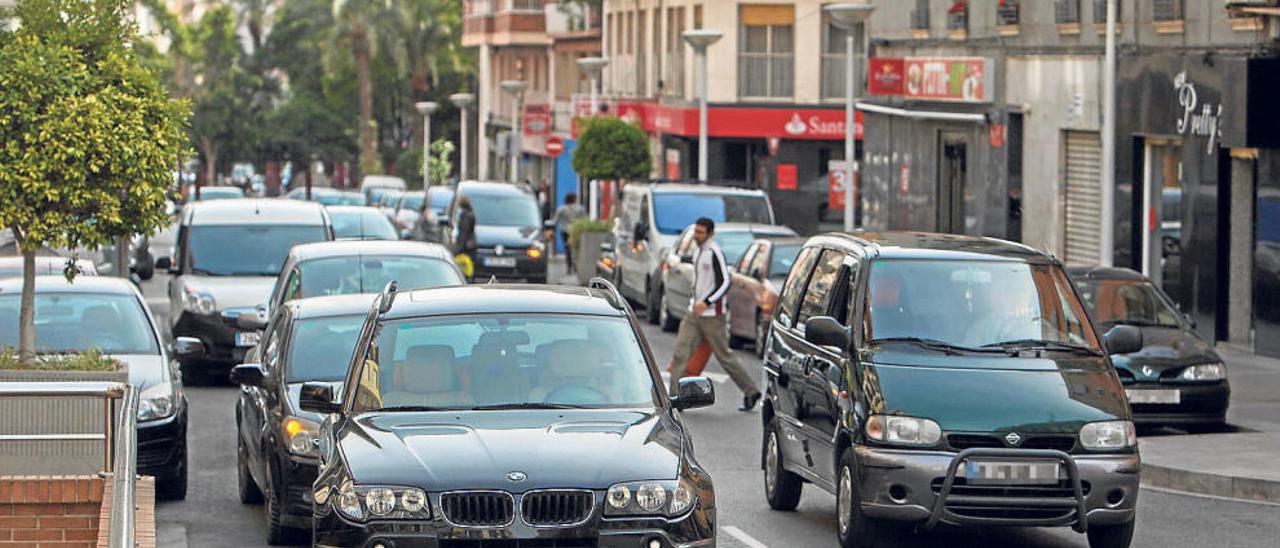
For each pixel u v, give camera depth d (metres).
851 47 85.38
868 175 102.06
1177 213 67.88
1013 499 27.02
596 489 20.59
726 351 48.50
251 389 33.69
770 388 33.62
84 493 27.88
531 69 192.25
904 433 27.34
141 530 22.75
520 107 184.75
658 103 135.88
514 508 20.47
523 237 95.19
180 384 36.53
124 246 60.84
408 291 25.88
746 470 38.38
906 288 29.83
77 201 37.97
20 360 35.91
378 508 20.58
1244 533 31.22
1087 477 27.16
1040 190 78.38
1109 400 27.95
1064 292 30.16
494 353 23.84
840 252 31.92
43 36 38.62
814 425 30.33
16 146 37.41
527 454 21.08
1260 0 57.78
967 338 29.17
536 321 24.41
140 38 39.94
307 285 43.69
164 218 39.56
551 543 20.44
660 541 20.66
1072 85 74.69
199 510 33.75
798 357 31.80
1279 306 59.09
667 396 23.89
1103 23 71.81
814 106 126.25
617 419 22.64
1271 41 59.09
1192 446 39.75
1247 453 38.69
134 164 38.50
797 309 33.06
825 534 30.62
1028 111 79.38
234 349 53.91
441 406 23.14
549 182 175.88
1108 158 59.88
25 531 27.81
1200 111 63.06
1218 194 62.72
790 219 127.31
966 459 27.05
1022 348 29.05
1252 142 59.47
